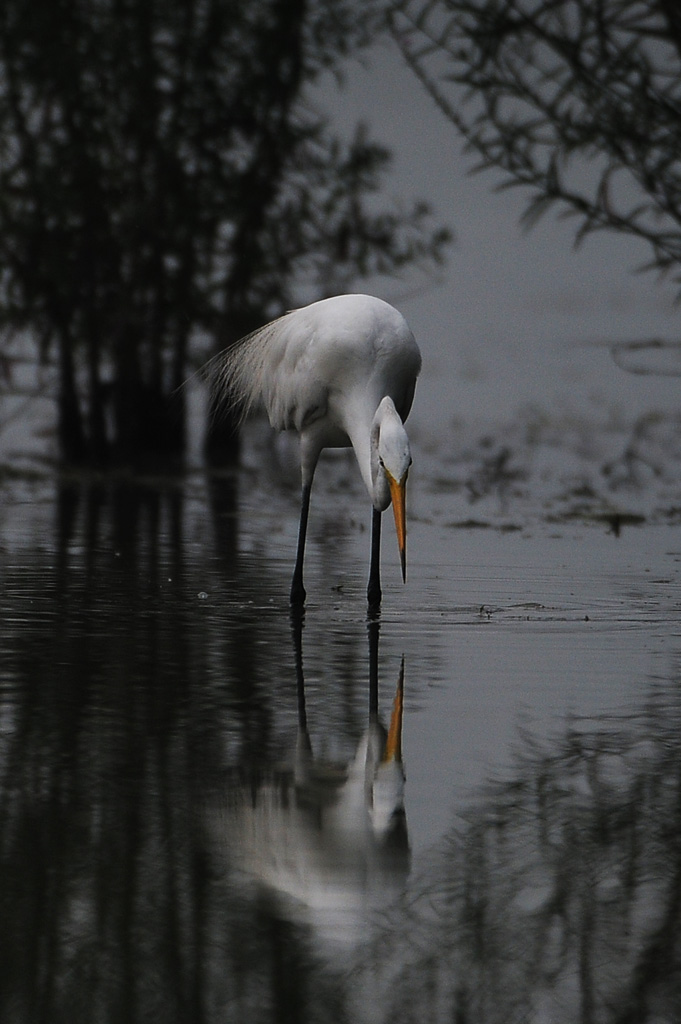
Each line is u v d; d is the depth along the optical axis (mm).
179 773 7188
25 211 22969
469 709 8500
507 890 5879
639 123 12094
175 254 23391
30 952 5289
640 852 6254
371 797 6898
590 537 16281
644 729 8055
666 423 26984
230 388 14898
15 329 23719
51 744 7645
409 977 5188
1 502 18578
